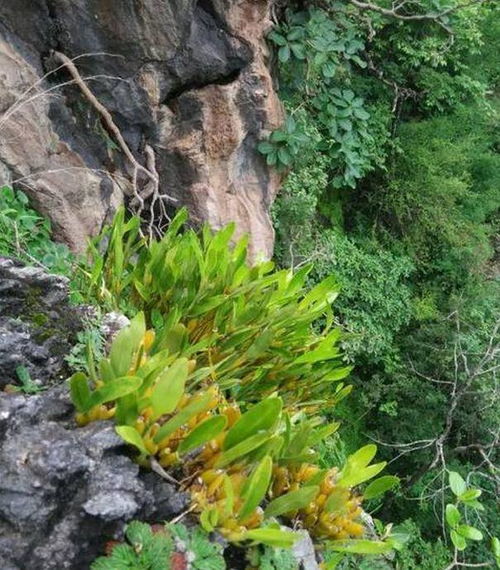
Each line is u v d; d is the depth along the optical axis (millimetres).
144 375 1786
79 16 4309
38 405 1848
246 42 5090
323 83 6582
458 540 2494
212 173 5230
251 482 1706
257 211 5641
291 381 2756
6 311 2305
